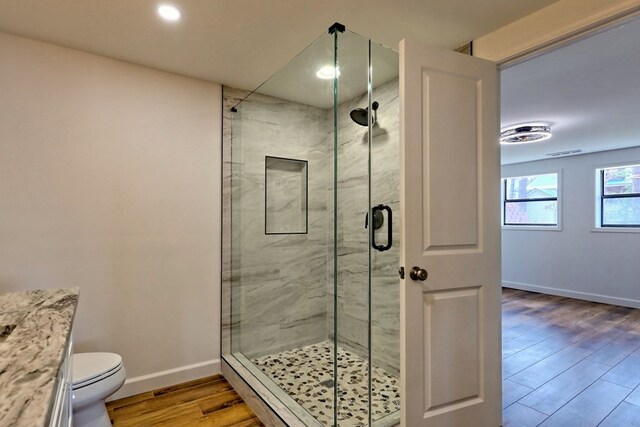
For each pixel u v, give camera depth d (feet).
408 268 5.46
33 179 6.92
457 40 6.79
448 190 5.85
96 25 6.34
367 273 6.63
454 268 5.87
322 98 7.68
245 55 7.47
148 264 8.10
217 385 8.36
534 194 20.26
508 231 21.16
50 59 7.07
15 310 3.71
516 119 11.76
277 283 9.09
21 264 6.82
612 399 7.79
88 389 5.50
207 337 8.84
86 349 7.39
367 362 6.53
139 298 7.99
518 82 8.65
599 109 10.69
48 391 2.01
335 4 5.67
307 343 8.37
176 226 8.45
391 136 6.39
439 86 5.78
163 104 8.29
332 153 7.72
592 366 9.58
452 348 5.84
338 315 7.15
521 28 6.00
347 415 6.32
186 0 5.57
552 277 19.11
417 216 5.55
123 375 6.17
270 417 6.52
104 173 7.61
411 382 5.44
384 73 6.42
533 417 7.04
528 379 8.76
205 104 8.86
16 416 1.74
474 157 6.12
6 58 6.69
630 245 16.39
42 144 7.00
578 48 6.95
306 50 7.06
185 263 8.56
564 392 8.09
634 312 15.40
